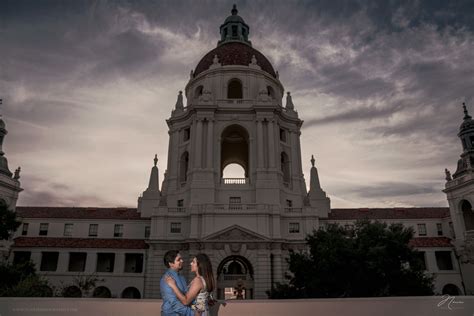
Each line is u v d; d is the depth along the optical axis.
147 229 60.03
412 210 64.25
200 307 8.40
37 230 59.44
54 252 56.62
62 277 54.16
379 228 36.84
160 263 52.19
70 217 60.19
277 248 51.09
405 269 35.50
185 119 65.50
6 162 53.91
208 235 49.59
